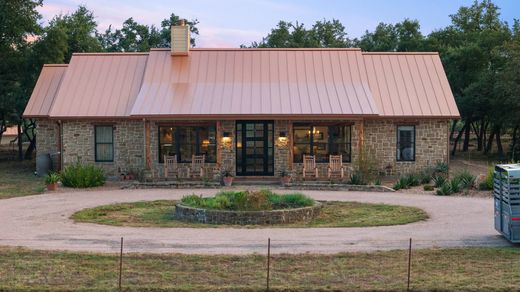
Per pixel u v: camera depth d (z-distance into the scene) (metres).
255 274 10.33
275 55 28.81
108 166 26.88
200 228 14.91
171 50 28.73
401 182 23.50
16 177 27.78
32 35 35.94
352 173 24.91
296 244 12.73
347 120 25.45
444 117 25.98
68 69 28.83
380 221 15.87
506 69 33.28
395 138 26.41
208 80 27.41
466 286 9.60
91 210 17.83
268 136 25.91
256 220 15.75
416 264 10.97
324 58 28.64
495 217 13.31
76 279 10.02
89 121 26.75
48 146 28.80
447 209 17.72
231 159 25.55
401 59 29.00
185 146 25.80
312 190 23.22
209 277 10.14
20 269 10.61
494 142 51.72
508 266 10.79
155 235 13.83
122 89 27.72
